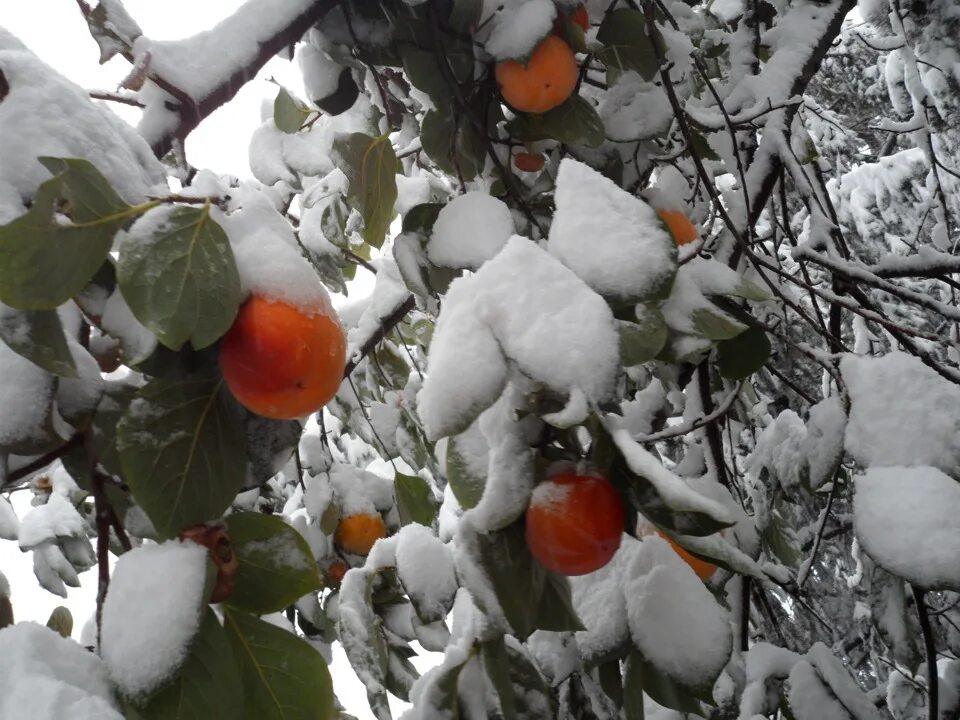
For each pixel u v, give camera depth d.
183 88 0.62
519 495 0.45
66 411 0.45
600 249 0.46
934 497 0.55
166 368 0.44
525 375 0.43
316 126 1.19
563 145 0.80
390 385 1.18
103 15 0.59
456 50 0.71
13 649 0.36
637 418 0.93
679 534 0.44
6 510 1.30
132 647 0.37
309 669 0.43
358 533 1.10
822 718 0.81
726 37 1.17
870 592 0.71
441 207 0.64
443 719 0.64
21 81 0.45
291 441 0.47
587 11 0.77
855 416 0.60
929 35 1.51
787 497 0.92
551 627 0.49
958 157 1.83
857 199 2.58
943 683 1.01
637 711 0.52
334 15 0.74
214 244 0.40
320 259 1.11
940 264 1.02
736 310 0.69
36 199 0.38
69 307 0.46
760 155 1.04
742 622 0.90
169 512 0.42
